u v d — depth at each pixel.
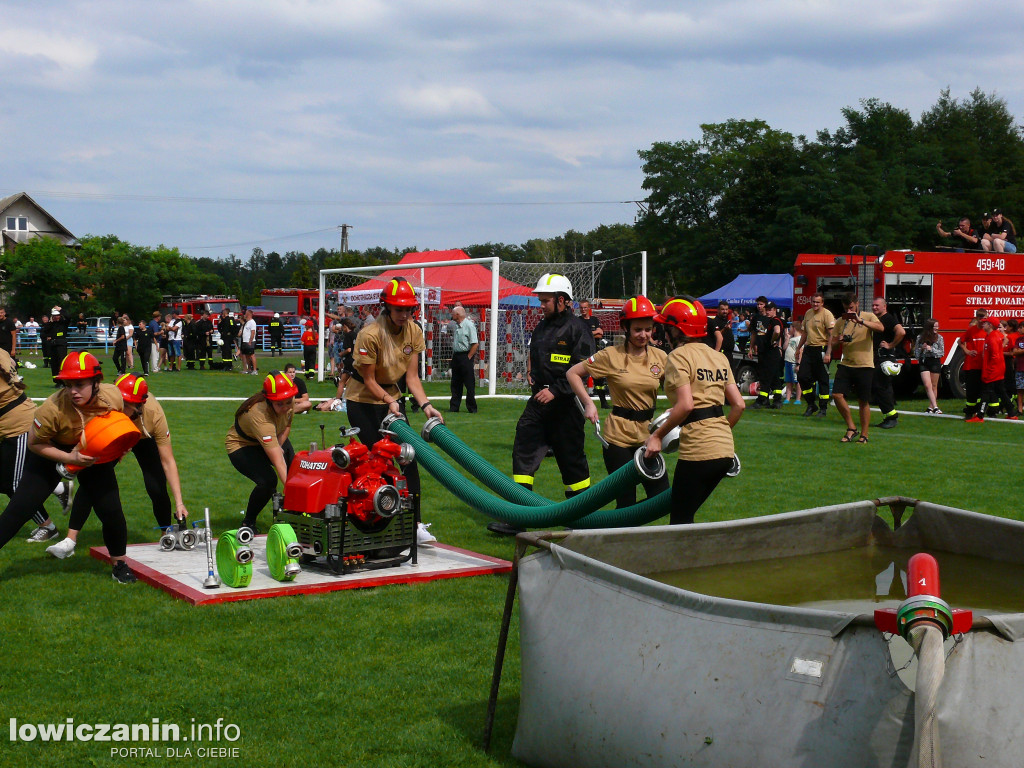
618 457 6.62
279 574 6.13
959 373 20.78
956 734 2.62
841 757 2.70
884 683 2.70
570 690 3.38
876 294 20.48
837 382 13.53
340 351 26.97
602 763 3.25
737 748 2.88
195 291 70.75
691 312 5.59
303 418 16.36
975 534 4.89
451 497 9.66
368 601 5.82
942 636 2.64
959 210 56.47
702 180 67.19
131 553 6.93
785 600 4.21
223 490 9.67
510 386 25.14
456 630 5.27
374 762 3.69
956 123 64.56
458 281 28.89
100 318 55.50
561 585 3.60
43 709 4.15
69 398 5.93
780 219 57.53
